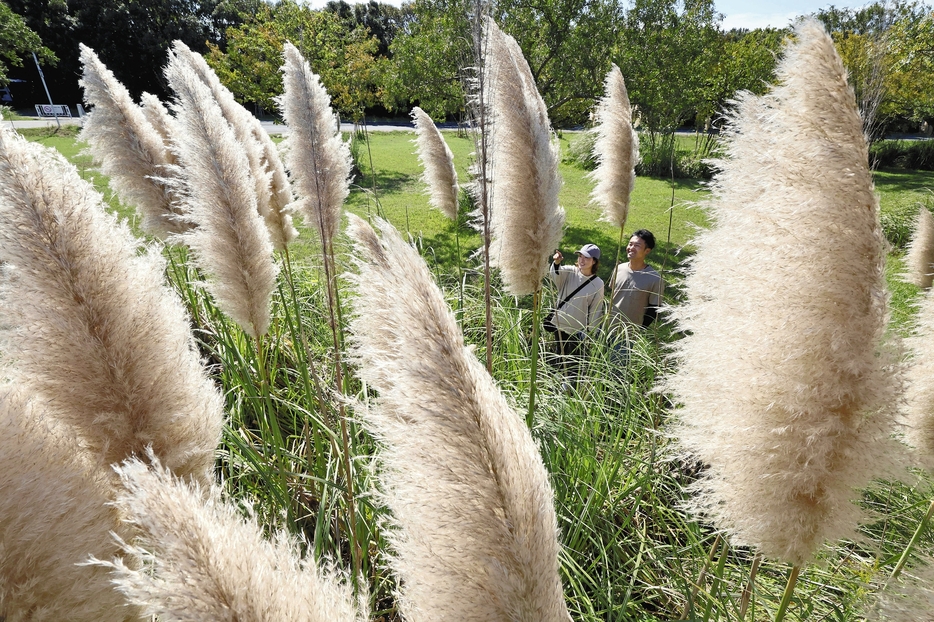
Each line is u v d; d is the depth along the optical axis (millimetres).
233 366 3709
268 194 4070
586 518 2939
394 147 25500
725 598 2447
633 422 3412
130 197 3484
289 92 3248
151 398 1722
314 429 3355
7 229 1492
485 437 1182
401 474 1282
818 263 1548
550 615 1296
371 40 22125
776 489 1754
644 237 5383
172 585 890
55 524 1237
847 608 2498
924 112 17812
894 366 1581
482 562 1237
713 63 18688
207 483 1965
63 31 42000
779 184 1626
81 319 1586
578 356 4410
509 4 13195
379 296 1458
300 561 1187
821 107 1501
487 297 2965
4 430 1286
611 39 13430
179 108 2744
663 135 19531
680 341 2039
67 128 23547
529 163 2967
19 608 1187
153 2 44312
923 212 4441
